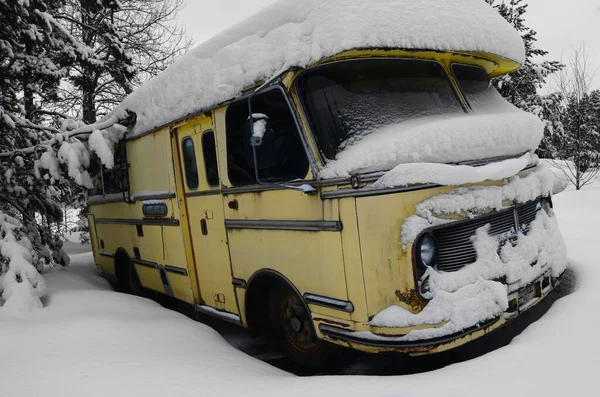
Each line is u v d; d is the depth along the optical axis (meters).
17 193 7.33
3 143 7.46
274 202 3.94
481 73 4.54
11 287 5.15
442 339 3.04
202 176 4.86
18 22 7.55
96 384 3.11
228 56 4.34
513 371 2.68
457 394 2.52
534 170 4.10
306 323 4.03
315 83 3.65
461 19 4.00
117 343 3.95
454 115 3.88
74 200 15.68
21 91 10.06
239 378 3.21
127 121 6.25
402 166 3.11
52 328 4.34
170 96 5.23
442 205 3.19
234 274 4.55
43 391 3.05
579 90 17.69
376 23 3.51
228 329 5.72
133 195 6.37
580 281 4.23
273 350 4.89
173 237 5.49
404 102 3.76
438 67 4.07
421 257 3.12
